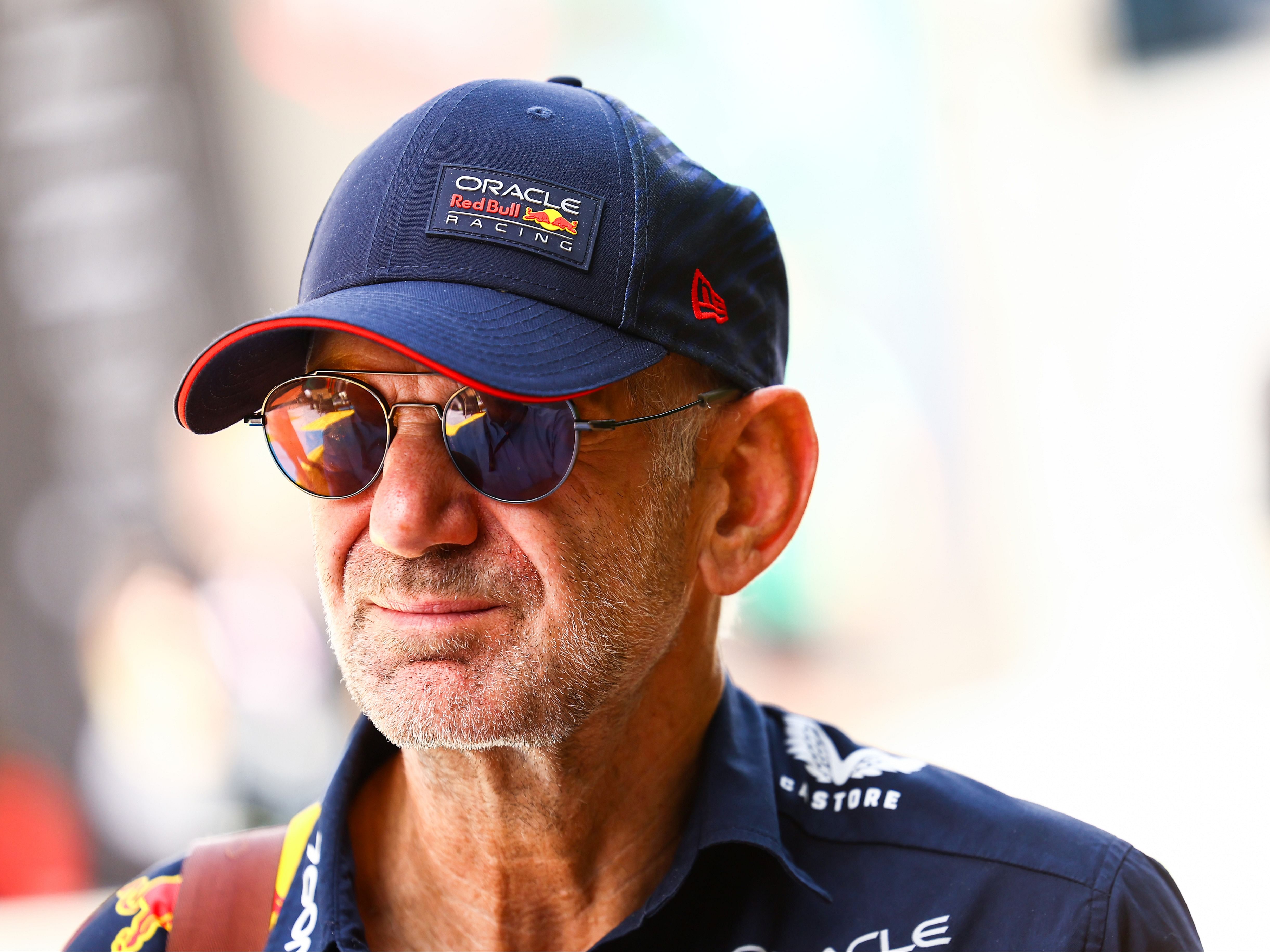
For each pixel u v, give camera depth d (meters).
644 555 5.80
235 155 28.16
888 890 6.03
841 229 35.44
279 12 28.44
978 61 36.91
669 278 5.77
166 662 24.56
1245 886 20.45
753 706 6.95
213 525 25.69
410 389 5.61
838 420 35.38
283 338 5.80
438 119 5.90
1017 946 5.80
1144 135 37.66
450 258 5.59
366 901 6.43
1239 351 37.47
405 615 5.62
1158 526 38.66
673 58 32.97
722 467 6.33
